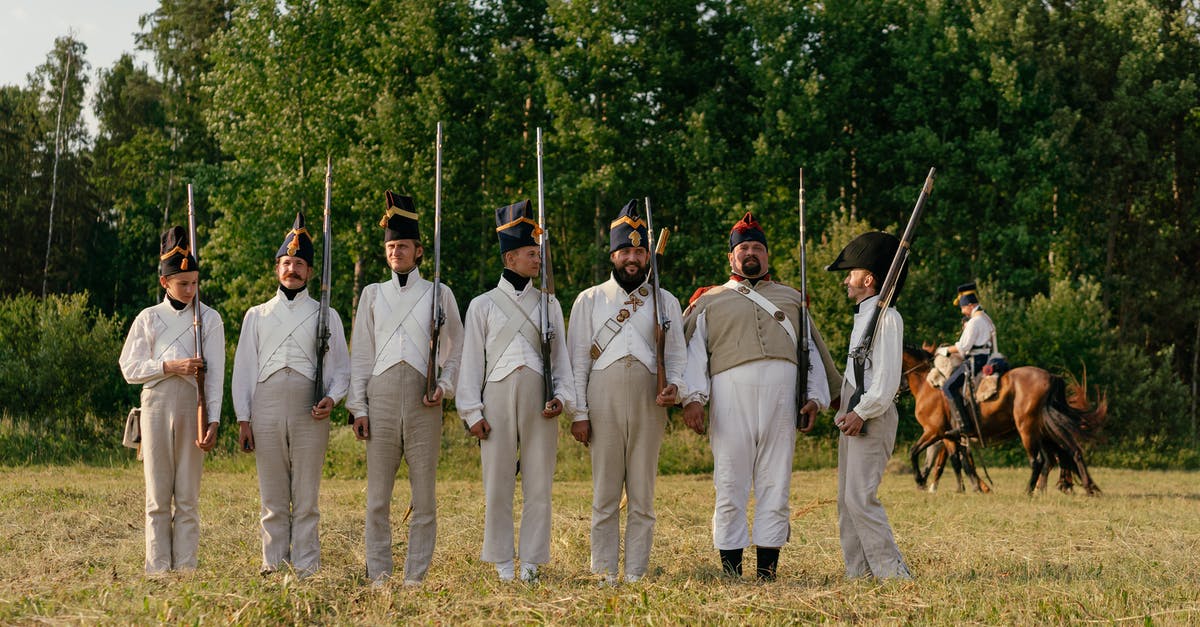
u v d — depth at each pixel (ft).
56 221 120.16
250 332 20.45
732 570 20.03
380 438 19.43
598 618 15.99
